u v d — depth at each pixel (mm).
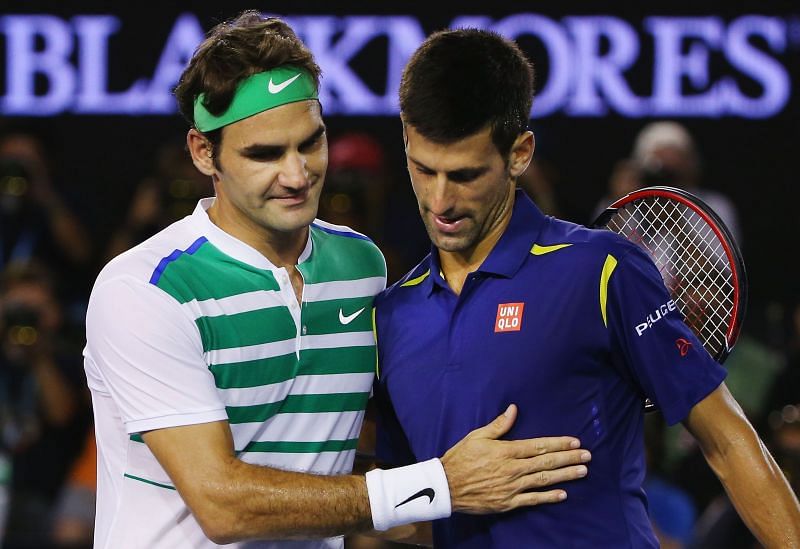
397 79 29078
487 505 12133
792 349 25688
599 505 12227
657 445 22844
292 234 13078
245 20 13125
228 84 12359
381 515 12297
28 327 24922
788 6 28578
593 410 12227
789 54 28625
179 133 29594
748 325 28141
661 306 12164
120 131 29562
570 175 28938
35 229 28422
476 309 12484
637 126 28906
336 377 13242
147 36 29453
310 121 12531
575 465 12070
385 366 13086
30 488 24188
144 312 12492
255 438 12938
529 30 28891
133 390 12531
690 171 27172
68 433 24969
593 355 12188
